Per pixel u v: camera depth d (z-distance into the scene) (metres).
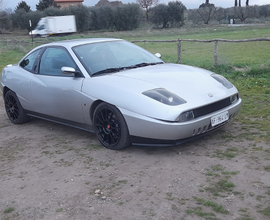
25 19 55.12
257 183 2.63
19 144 4.38
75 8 52.34
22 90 4.93
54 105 4.38
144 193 2.65
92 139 4.27
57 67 4.39
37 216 2.47
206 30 39.72
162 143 3.34
